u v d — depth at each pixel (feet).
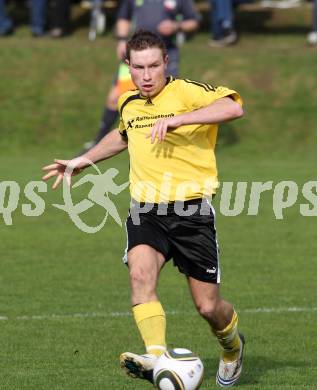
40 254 143.02
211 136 82.43
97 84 264.93
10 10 329.31
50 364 90.38
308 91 260.83
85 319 107.34
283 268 134.82
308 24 319.06
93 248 148.05
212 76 264.11
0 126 252.42
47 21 312.71
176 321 106.93
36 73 267.80
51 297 117.39
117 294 119.24
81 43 287.69
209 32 309.22
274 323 106.11
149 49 80.74
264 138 248.11
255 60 271.08
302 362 91.91
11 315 108.78
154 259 77.82
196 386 71.61
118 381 84.84
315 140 247.70
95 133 251.19
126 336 100.37
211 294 80.59
